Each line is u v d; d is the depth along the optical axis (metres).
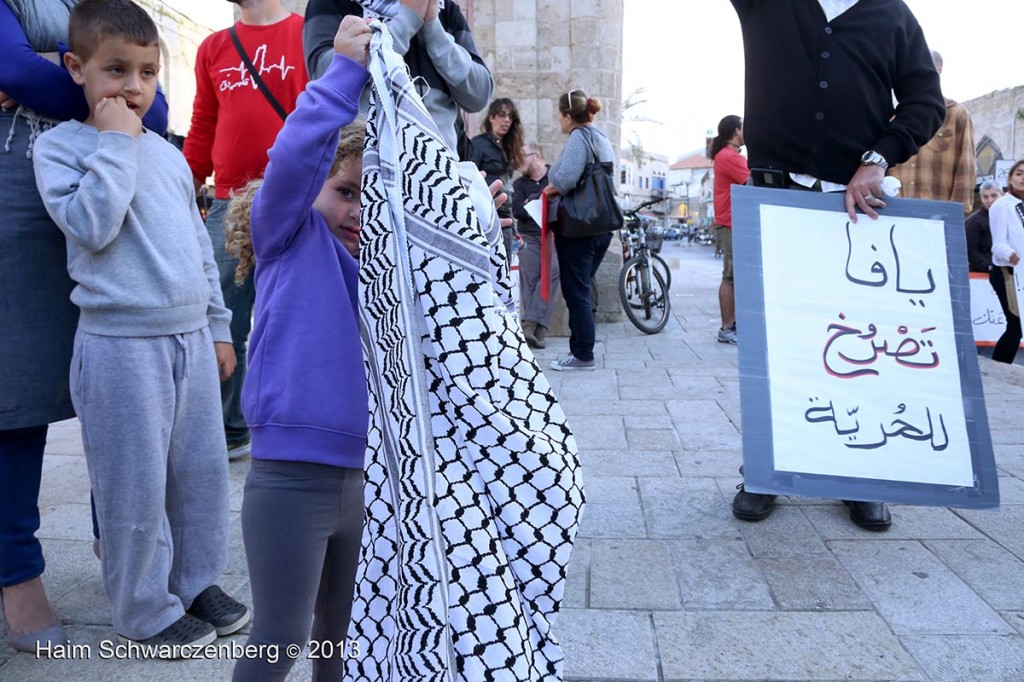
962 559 2.75
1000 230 7.17
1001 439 4.15
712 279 16.00
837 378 2.98
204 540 2.39
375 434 1.51
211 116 3.91
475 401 1.36
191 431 2.34
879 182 2.98
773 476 2.90
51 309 2.25
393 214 1.43
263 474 1.61
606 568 2.71
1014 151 22.88
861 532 2.99
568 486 1.38
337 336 1.62
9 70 2.08
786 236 3.05
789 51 3.06
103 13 2.04
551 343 7.26
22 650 2.28
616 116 8.12
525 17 7.76
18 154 2.17
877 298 3.03
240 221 1.79
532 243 6.84
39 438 2.35
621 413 4.65
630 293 8.38
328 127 1.54
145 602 2.22
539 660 1.39
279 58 3.65
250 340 1.67
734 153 6.86
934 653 2.18
